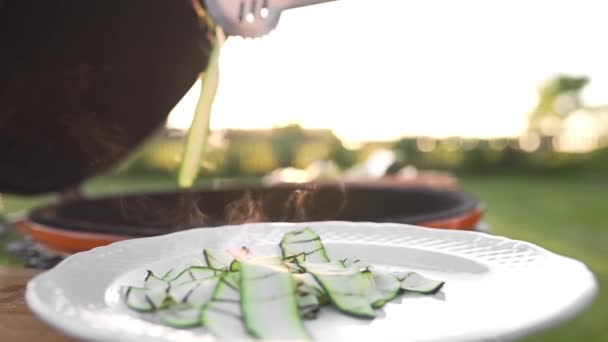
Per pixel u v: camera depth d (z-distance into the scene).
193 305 0.48
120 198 0.99
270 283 0.48
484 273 0.55
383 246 0.61
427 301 0.51
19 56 0.61
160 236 0.61
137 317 0.47
